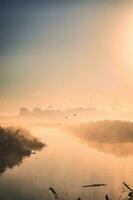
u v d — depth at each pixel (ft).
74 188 20.90
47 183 21.71
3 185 21.36
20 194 19.58
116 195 19.53
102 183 21.79
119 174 23.67
